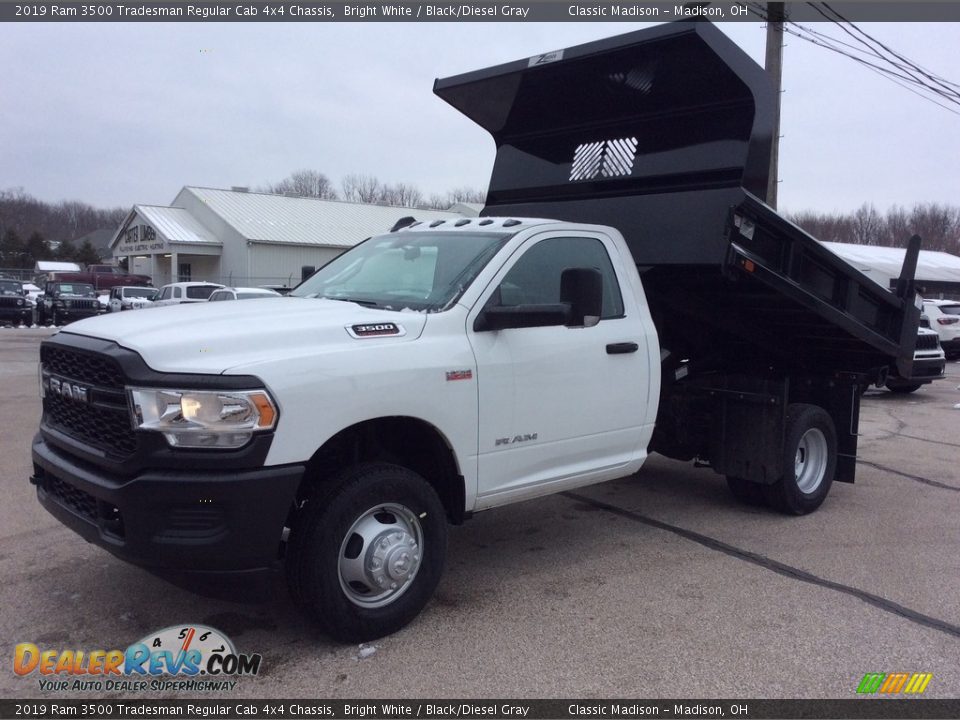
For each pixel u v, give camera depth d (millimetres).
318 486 3980
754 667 3893
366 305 4609
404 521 4188
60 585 4762
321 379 3748
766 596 4785
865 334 6473
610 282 5348
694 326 6582
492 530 6078
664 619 4430
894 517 6570
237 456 3523
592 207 6059
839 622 4422
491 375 4461
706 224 5281
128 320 4098
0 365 17016
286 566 3928
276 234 42812
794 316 6285
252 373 3566
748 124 5398
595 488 7430
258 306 4438
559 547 5680
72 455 4035
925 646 4148
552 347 4809
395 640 4129
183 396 3488
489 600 4676
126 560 3691
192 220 45656
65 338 4109
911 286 6965
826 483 6746
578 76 6012
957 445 9953
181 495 3492
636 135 6086
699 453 6797
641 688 3688
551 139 6734
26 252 78188
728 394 6438
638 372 5379
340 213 47719
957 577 5160
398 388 4020
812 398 7070
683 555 5520
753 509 6738
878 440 10305
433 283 4684
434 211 51656
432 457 4516
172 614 4391
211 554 3531
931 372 14609
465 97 6781
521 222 5094
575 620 4402
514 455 4660
